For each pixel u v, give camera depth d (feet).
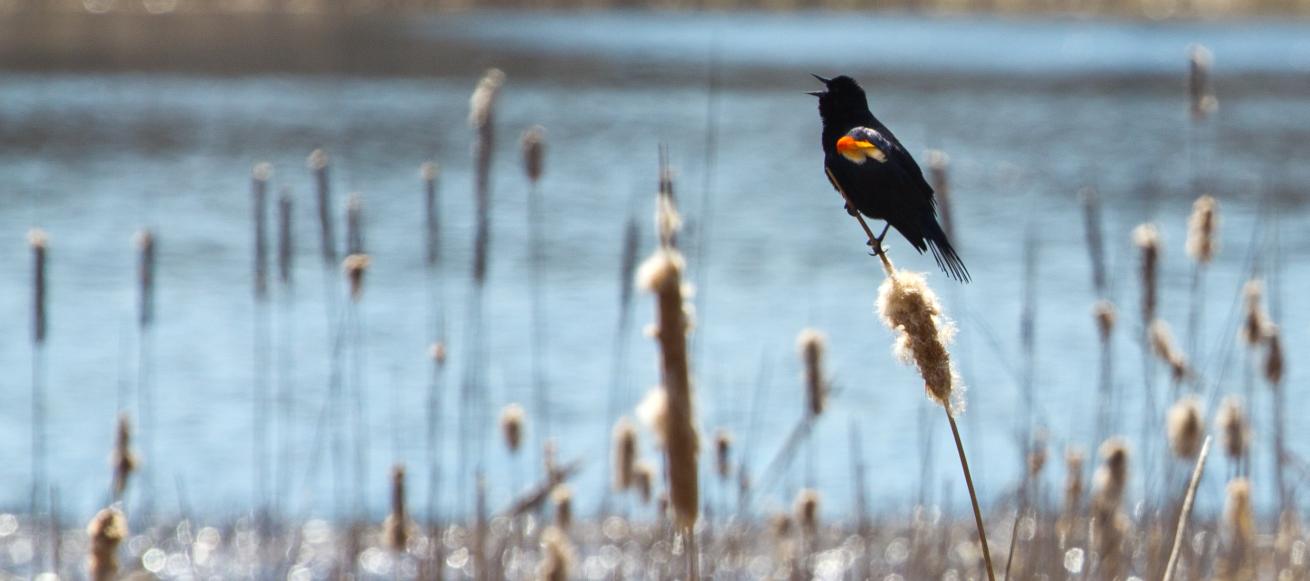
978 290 83.25
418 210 109.70
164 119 168.66
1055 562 29.55
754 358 67.51
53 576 38.17
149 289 32.09
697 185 128.67
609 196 118.93
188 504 45.78
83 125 158.81
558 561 23.15
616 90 217.97
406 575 37.01
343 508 42.22
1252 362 33.76
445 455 51.01
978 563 32.71
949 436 53.57
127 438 27.71
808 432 26.81
